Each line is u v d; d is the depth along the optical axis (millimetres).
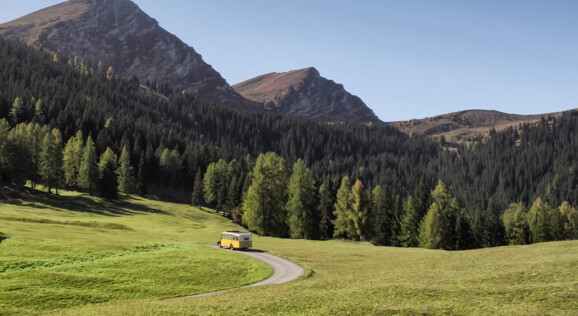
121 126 192250
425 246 94938
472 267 33188
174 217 110125
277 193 96312
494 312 20000
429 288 25703
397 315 21109
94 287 37469
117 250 52156
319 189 113688
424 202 108188
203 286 39625
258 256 52312
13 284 36188
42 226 66125
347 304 23844
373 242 82562
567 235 114000
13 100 189125
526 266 29453
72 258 46531
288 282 37125
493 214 113188
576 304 19984
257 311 24172
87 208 107188
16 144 110062
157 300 32375
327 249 61344
